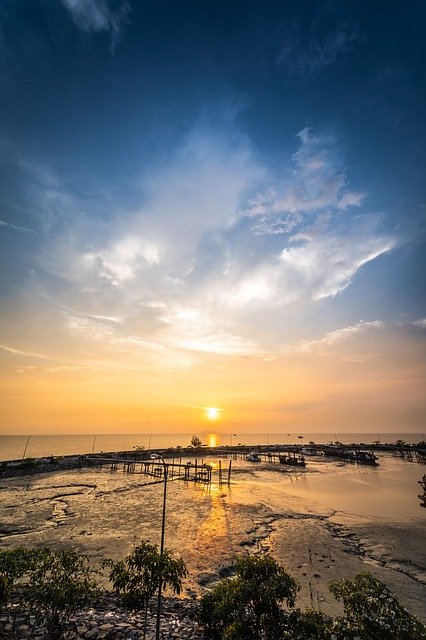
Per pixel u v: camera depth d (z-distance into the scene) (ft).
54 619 35.01
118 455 280.51
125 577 36.11
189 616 45.39
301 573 65.92
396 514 115.75
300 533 92.68
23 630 37.17
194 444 419.33
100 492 147.23
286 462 283.18
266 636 33.71
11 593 44.78
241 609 34.60
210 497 140.67
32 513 109.50
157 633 34.63
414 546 83.35
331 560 73.46
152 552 37.93
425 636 26.81
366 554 78.38
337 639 28.43
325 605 52.90
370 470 245.45
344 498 143.43
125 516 106.83
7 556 35.78
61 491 148.15
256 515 111.45
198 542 83.56
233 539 86.33
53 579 35.14
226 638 32.78
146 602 36.19
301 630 32.14
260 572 36.40
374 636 27.35
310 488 168.25
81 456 263.90
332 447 438.40
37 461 217.15
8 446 602.85
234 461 309.42
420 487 171.73
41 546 79.00
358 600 29.55
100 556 72.38
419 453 349.00
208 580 61.62
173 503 127.54
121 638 37.81
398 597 56.70
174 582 36.11
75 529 92.63
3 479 178.09
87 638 37.37
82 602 35.01
